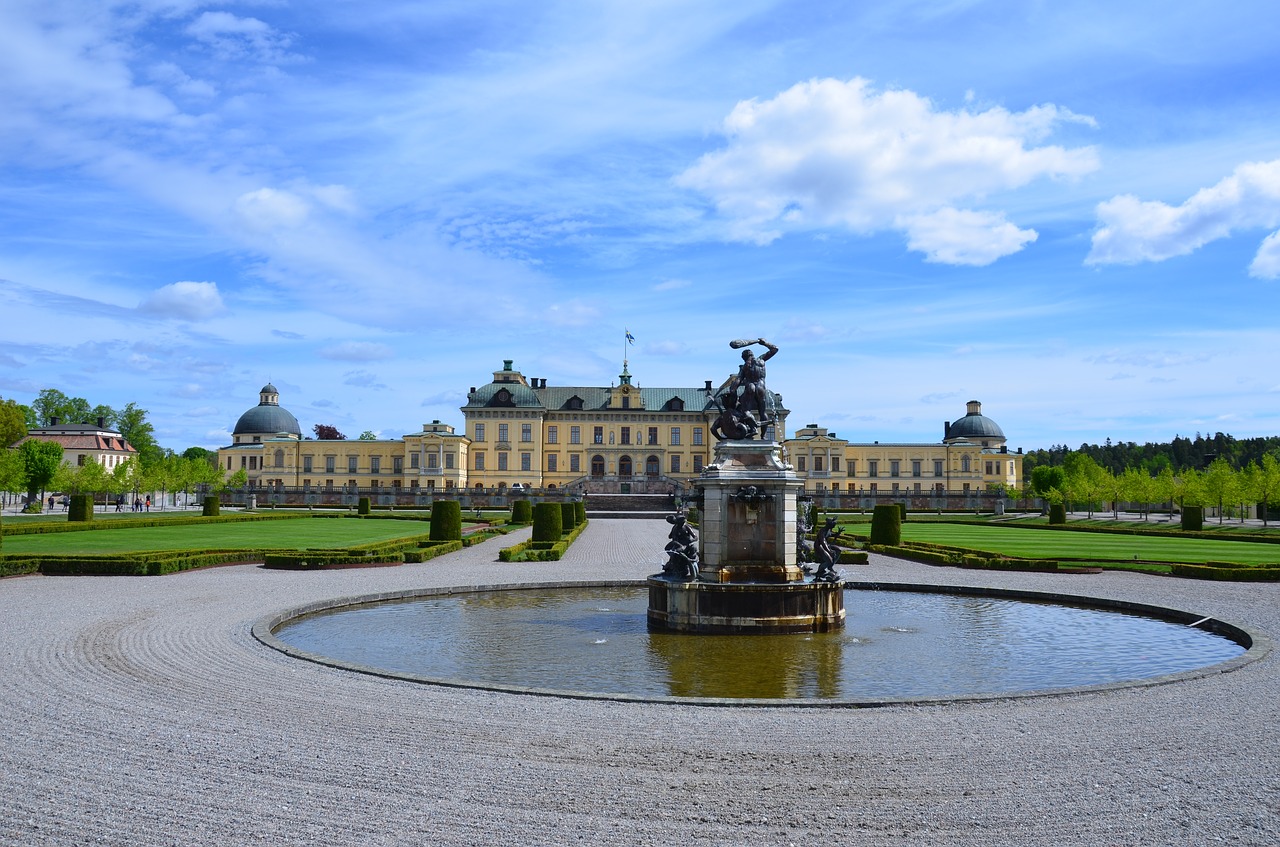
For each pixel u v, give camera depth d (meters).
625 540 68.31
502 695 18.55
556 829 11.63
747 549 28.83
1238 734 15.75
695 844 11.23
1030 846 11.19
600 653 25.16
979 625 30.12
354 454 161.25
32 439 118.06
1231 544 62.44
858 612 33.00
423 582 38.91
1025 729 16.19
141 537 62.72
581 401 160.75
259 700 17.83
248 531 72.38
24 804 12.27
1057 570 44.41
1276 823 11.84
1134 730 16.05
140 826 11.59
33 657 21.67
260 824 11.70
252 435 175.62
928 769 13.99
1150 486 108.94
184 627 26.12
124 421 188.38
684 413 159.00
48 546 53.66
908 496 143.38
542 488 152.88
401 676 19.81
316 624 29.61
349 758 14.30
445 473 153.25
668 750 14.93
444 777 13.48
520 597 36.47
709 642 26.75
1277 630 26.83
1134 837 11.43
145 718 16.44
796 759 14.48
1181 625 30.03
